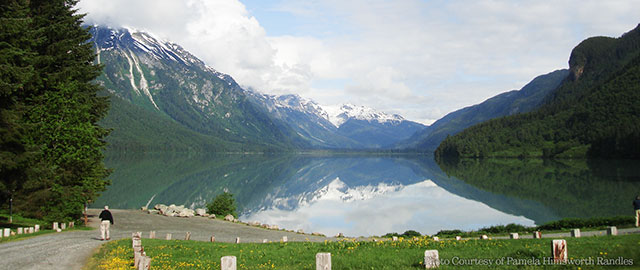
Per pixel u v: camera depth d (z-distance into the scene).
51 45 40.53
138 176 127.19
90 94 46.44
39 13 41.38
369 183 134.00
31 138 37.06
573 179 112.81
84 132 40.12
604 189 88.94
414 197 92.50
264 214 71.81
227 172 160.62
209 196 85.94
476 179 129.75
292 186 122.56
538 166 178.62
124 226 42.78
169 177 127.44
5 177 32.81
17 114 32.31
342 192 107.94
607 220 36.97
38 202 37.16
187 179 122.94
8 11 29.97
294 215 70.69
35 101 38.81
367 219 65.25
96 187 44.88
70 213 40.12
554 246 16.17
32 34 33.25
